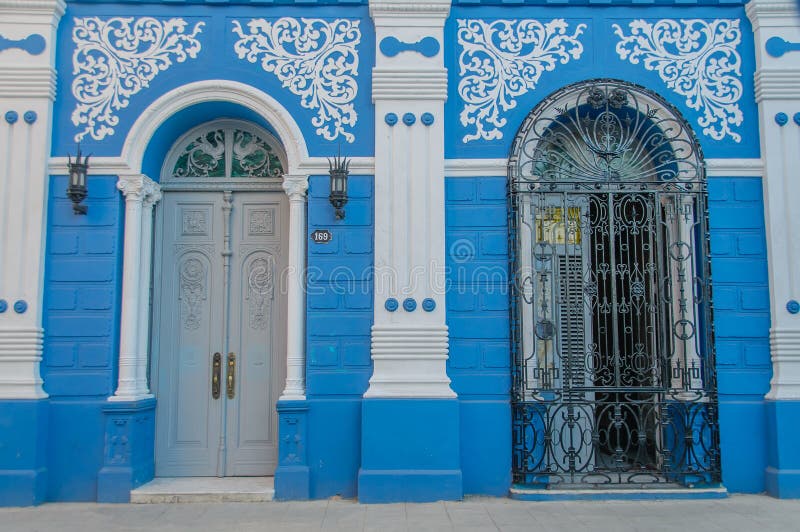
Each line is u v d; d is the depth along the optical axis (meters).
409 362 5.74
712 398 5.80
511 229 5.90
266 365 6.28
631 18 6.19
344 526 4.94
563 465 5.98
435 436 5.65
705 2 6.18
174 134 6.34
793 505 5.43
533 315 5.86
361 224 5.94
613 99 6.05
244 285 6.36
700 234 5.97
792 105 6.04
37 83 5.86
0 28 5.89
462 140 6.04
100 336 5.80
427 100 5.98
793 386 5.75
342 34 6.11
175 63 6.04
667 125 6.11
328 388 5.80
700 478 5.75
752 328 5.91
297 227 5.95
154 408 6.15
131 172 5.92
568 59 6.14
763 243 5.99
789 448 5.69
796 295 5.88
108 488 5.60
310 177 5.99
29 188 5.81
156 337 6.25
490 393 5.81
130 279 5.88
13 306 5.70
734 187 6.04
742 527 4.89
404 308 5.79
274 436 6.21
